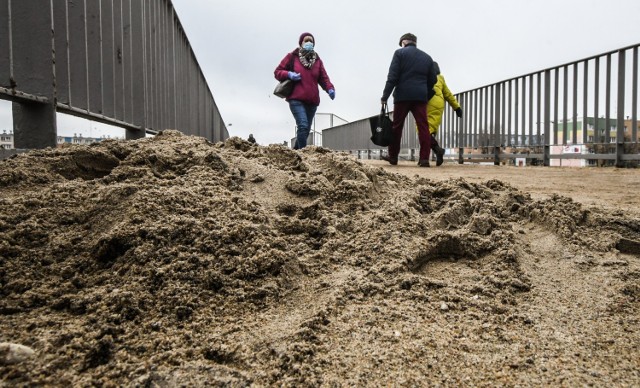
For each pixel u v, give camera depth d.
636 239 2.56
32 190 2.29
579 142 9.52
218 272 1.74
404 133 17.91
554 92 10.16
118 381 1.20
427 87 9.81
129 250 1.79
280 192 2.71
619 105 8.45
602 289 1.94
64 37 3.94
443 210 2.70
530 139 11.00
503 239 2.36
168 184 2.43
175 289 1.62
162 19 8.30
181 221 1.95
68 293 1.61
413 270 2.07
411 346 1.42
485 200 3.09
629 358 1.40
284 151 3.33
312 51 8.22
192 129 12.31
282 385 1.22
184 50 11.00
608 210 3.18
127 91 5.98
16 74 3.43
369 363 1.33
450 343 1.45
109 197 2.10
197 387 1.17
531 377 1.28
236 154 3.21
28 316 1.48
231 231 1.95
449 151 14.61
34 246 1.83
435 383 1.25
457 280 2.01
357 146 25.17
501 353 1.41
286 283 1.79
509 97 11.68
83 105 4.38
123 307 1.50
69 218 2.00
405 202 2.75
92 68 4.66
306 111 8.52
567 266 2.21
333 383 1.23
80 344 1.31
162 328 1.46
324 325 1.54
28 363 1.21
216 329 1.48
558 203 2.99
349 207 2.59
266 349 1.37
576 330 1.58
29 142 3.63
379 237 2.23
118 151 2.90
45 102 3.59
